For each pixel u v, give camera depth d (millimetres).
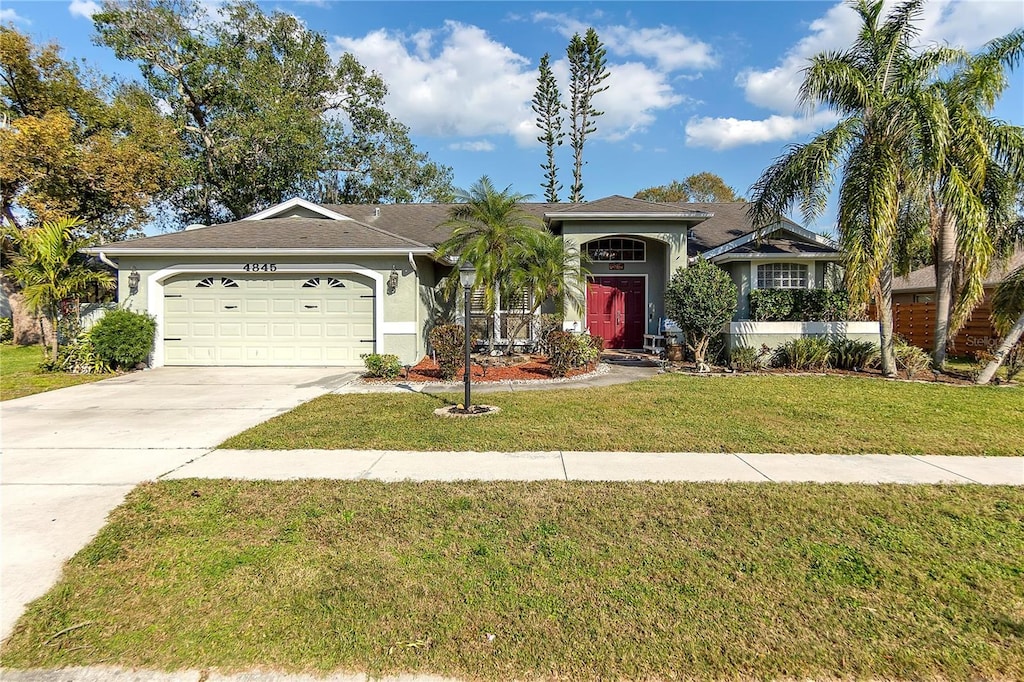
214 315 12930
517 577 3312
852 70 10977
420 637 2750
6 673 2543
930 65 11227
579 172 35875
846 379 11133
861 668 2520
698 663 2549
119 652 2672
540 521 4129
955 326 11859
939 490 4777
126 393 9664
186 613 2977
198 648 2691
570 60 35156
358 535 3898
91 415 7922
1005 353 10688
